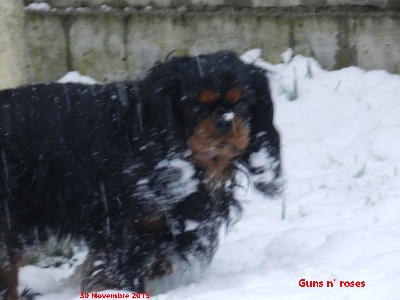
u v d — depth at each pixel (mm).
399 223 6758
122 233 5996
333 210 7297
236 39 10180
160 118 5855
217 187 6133
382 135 8750
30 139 5957
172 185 5879
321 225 7027
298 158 8672
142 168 5852
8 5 8898
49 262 7145
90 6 9750
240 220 7355
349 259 5965
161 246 6082
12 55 8953
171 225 6004
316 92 9953
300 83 10062
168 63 6031
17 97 6117
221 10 10078
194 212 6027
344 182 8031
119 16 9820
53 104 6043
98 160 5895
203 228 6156
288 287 5441
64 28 9727
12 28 8969
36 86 6184
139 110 5898
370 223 6879
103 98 6035
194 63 5977
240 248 6758
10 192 5941
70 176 5945
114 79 9891
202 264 6273
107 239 6035
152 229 5992
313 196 7734
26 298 6281
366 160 8461
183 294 5727
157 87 5871
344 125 9297
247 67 6180
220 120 5840
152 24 9922
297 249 6477
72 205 5992
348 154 8648
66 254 7215
